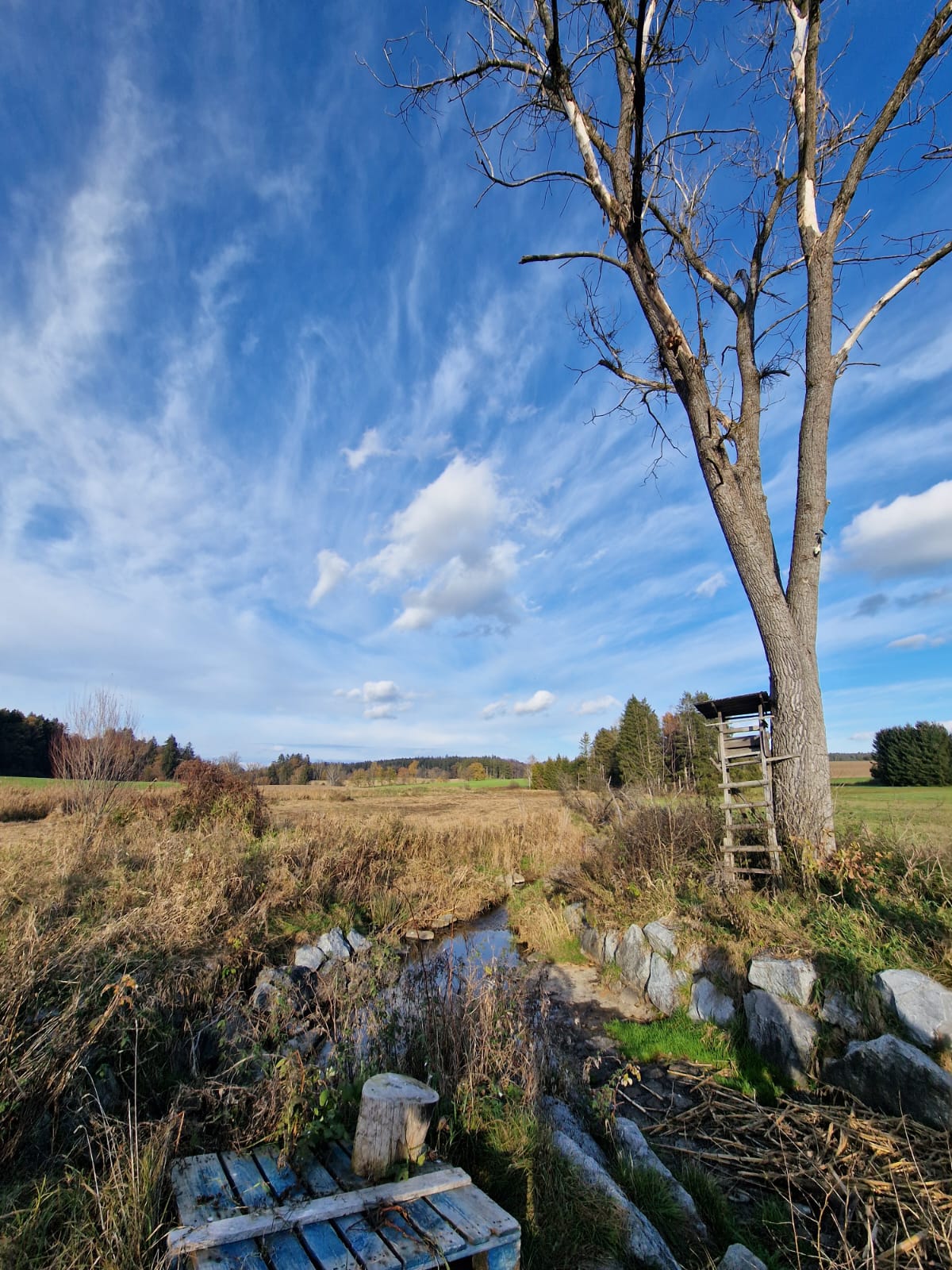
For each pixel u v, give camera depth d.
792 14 8.48
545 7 7.50
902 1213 3.47
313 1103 3.51
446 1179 2.90
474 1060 4.10
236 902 8.65
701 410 8.37
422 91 8.25
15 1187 3.12
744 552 8.27
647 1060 5.98
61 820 13.48
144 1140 3.47
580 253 8.73
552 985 8.09
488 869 15.47
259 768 17.16
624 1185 3.76
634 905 8.61
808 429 8.30
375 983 5.11
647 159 8.04
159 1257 2.59
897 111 7.73
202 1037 5.00
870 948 5.57
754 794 11.73
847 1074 4.75
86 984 4.70
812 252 8.33
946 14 7.08
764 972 5.84
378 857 13.48
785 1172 4.02
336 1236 2.52
